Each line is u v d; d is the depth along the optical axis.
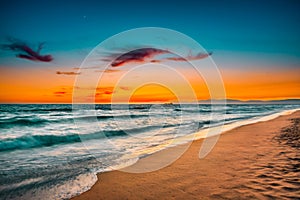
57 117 20.94
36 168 5.32
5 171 5.06
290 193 3.28
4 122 14.76
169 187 3.77
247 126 12.83
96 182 4.18
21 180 4.39
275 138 8.30
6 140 9.32
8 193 3.73
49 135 10.48
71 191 3.77
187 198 3.29
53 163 5.84
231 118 22.09
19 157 6.65
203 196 3.33
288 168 4.48
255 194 3.29
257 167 4.64
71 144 9.07
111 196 3.50
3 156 6.82
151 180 4.18
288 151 6.03
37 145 8.80
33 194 3.68
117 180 4.26
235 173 4.32
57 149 7.98
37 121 16.34
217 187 3.65
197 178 4.15
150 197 3.40
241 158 5.48
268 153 5.87
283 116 21.16
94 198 3.44
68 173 4.86
